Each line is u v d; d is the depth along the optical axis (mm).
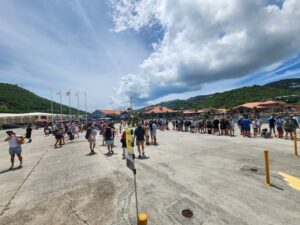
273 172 6523
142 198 5102
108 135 10977
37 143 18688
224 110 61594
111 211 4535
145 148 12328
